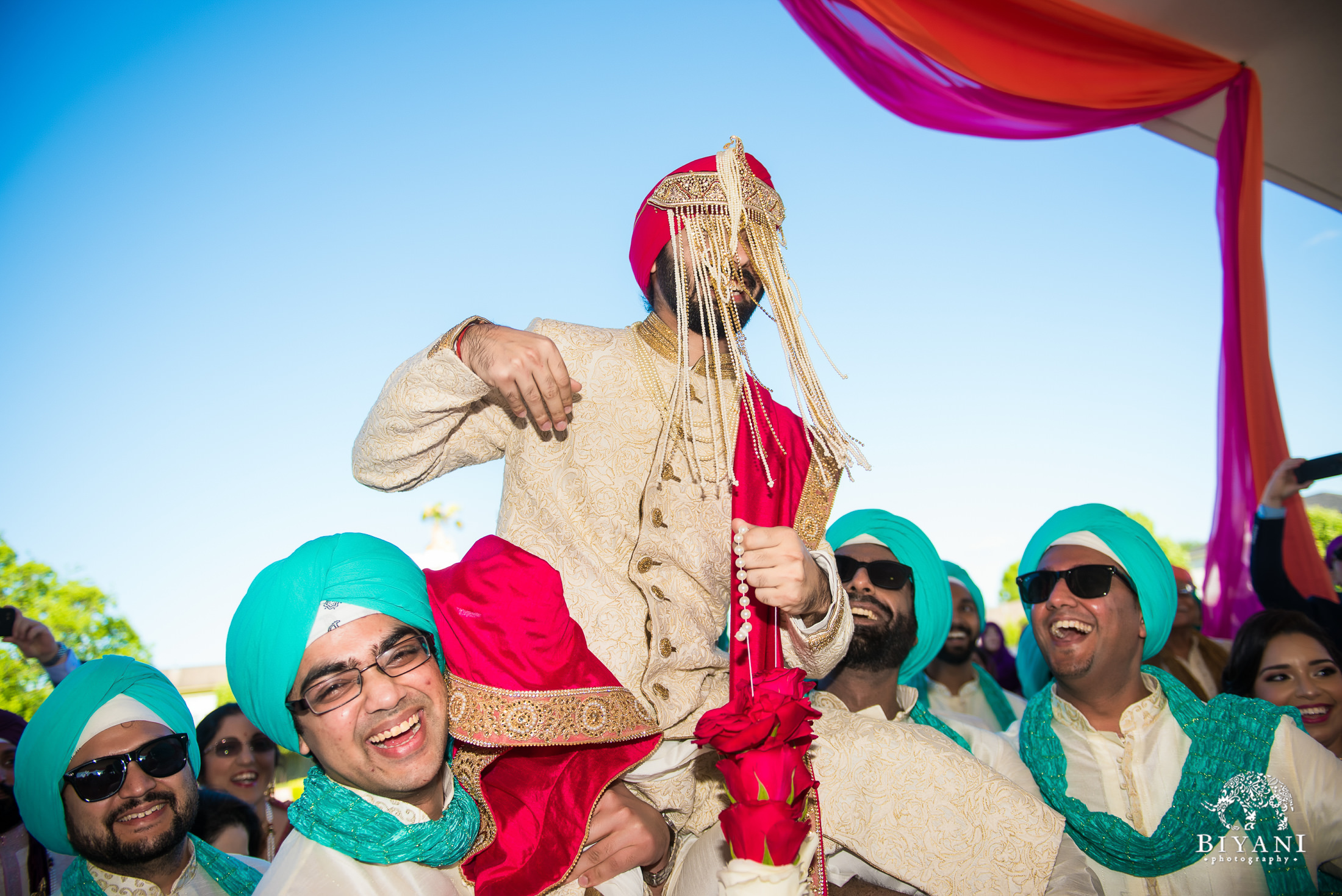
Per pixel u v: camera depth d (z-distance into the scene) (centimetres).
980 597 539
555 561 211
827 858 269
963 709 520
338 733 187
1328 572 638
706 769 240
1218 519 793
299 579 190
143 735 264
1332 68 780
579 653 202
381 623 191
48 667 464
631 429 216
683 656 216
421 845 189
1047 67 762
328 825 191
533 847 206
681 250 210
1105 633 299
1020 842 249
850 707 326
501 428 219
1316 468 621
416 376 192
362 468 210
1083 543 315
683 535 217
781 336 215
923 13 736
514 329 193
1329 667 368
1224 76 787
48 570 1144
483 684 197
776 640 219
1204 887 281
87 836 258
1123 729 303
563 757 212
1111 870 292
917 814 255
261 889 191
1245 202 795
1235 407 794
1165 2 732
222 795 389
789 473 233
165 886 269
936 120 799
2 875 331
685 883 227
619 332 229
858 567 327
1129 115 796
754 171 217
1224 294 807
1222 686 402
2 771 337
